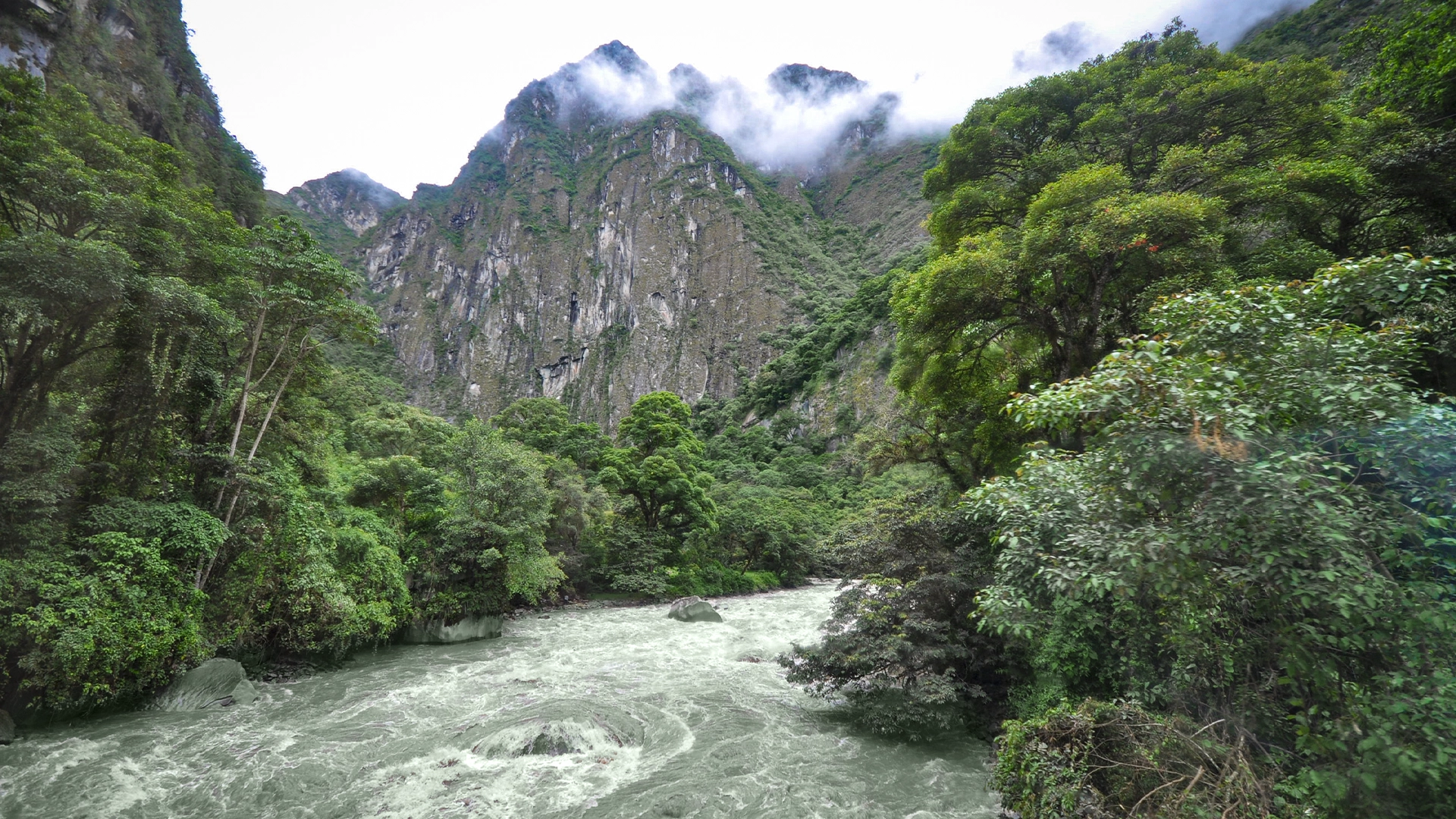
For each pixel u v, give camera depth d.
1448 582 4.26
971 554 11.59
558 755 10.48
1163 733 6.28
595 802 8.82
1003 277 14.30
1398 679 4.18
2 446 11.42
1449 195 11.00
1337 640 4.60
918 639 11.06
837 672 11.43
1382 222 12.02
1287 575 4.38
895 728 11.05
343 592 17.05
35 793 8.94
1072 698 8.76
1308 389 4.53
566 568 32.47
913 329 16.89
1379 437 4.40
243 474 15.26
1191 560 4.88
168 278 13.45
